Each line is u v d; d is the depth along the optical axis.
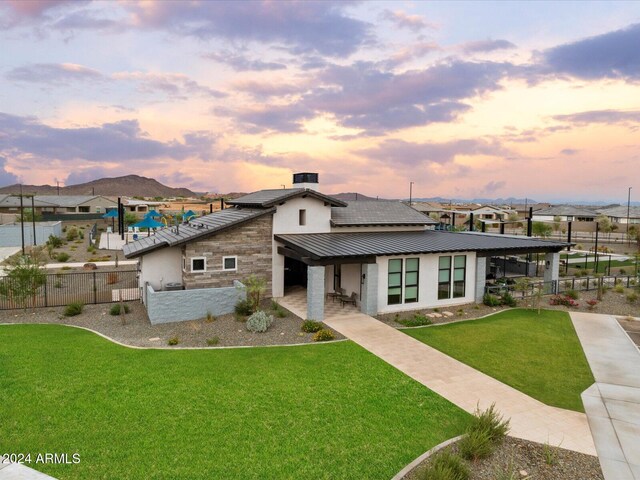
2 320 18.33
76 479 7.53
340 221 24.36
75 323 17.89
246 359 13.45
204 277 20.66
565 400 11.27
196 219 27.67
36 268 20.19
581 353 14.91
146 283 20.45
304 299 22.03
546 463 8.40
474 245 22.55
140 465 7.97
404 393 11.24
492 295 21.94
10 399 10.41
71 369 12.34
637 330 17.80
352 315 19.08
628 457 8.70
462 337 16.27
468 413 10.30
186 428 9.27
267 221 21.95
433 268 21.02
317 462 8.20
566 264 33.38
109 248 44.38
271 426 9.43
